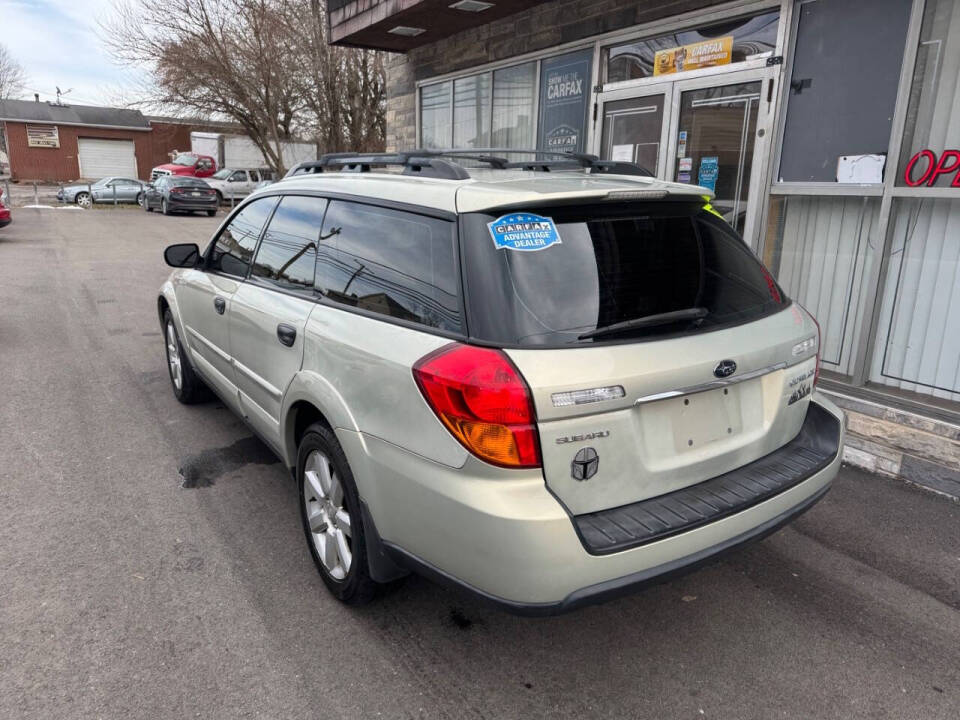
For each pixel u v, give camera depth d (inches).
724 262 109.3
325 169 152.5
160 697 95.2
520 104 309.6
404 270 101.6
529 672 102.1
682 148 238.1
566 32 275.0
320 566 118.6
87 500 150.4
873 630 113.1
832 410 117.0
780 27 199.5
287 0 881.5
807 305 208.4
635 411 89.6
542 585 82.7
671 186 108.4
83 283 434.3
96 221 904.9
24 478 160.1
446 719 92.9
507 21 306.5
